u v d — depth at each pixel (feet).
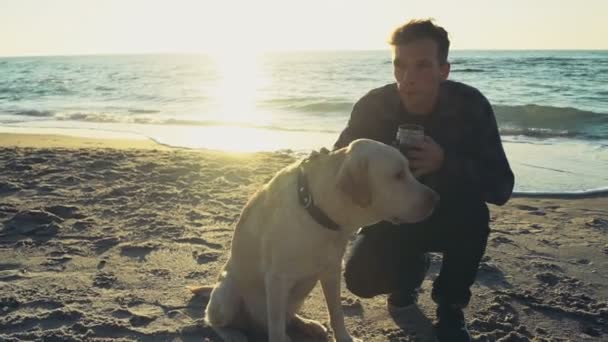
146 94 74.18
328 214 8.52
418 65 9.12
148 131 39.70
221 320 10.00
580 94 60.13
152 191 20.33
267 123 42.86
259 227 9.31
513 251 14.66
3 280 12.73
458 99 9.74
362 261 10.44
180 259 13.98
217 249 14.64
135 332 10.39
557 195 20.33
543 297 12.03
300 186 8.73
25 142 33.22
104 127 42.68
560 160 26.78
